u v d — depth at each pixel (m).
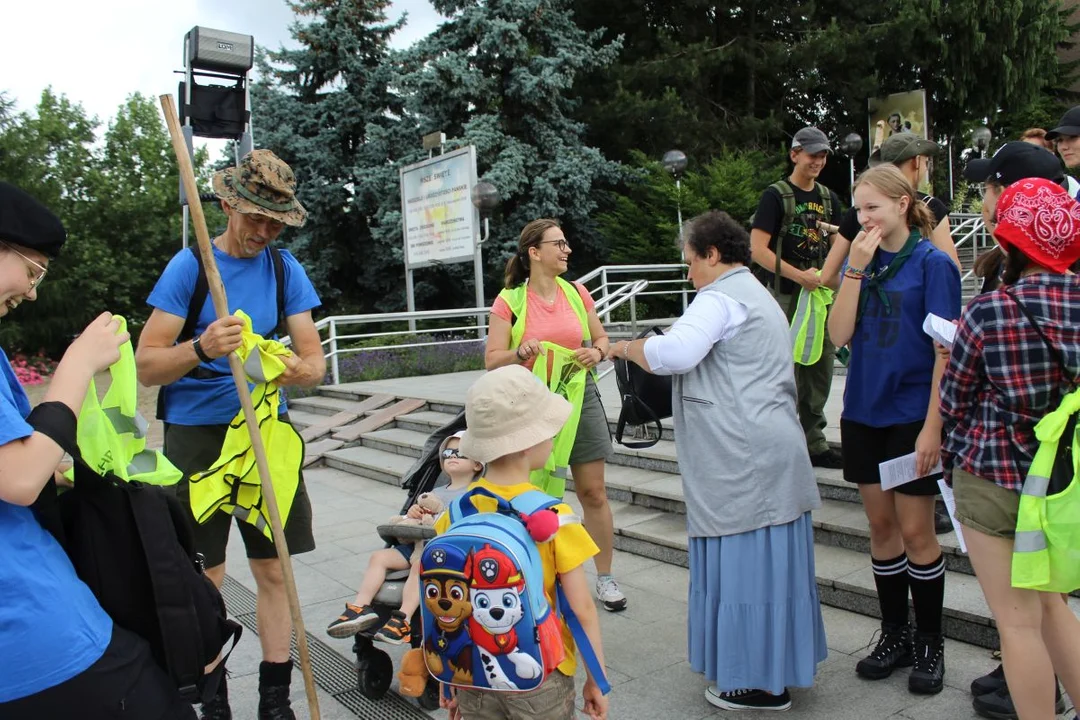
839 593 3.92
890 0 21.03
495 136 18.12
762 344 3.00
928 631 3.11
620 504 5.60
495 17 18.61
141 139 24.30
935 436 2.84
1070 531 2.19
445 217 14.89
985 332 2.31
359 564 5.21
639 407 3.63
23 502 1.62
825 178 23.92
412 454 8.06
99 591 1.86
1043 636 2.48
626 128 20.27
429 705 3.26
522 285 4.07
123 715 1.76
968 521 2.42
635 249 18.45
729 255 3.09
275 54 20.31
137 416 2.02
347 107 20.02
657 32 21.06
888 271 3.07
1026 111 24.02
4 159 21.34
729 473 2.97
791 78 20.97
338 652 3.87
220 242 3.02
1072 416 2.23
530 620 1.95
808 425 4.82
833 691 3.18
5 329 19.91
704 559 3.10
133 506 1.89
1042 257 2.27
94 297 21.66
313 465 8.59
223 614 2.15
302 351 3.12
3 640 1.62
